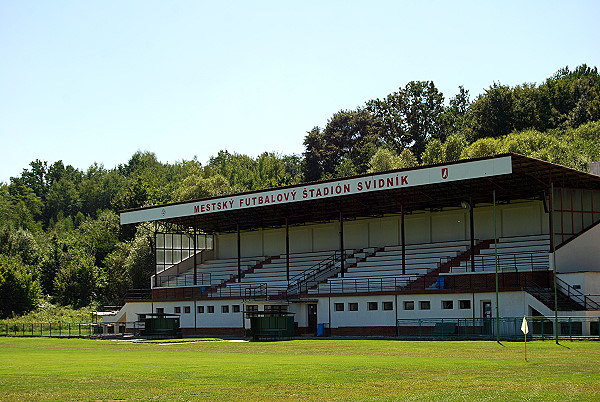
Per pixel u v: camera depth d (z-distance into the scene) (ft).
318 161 532.32
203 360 140.87
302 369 114.73
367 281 231.30
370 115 540.11
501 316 188.65
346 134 534.78
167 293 292.61
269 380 100.68
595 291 182.91
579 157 332.60
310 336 225.35
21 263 420.77
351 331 220.23
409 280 221.05
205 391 90.94
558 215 198.49
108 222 500.33
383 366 116.26
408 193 224.53
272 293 253.85
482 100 476.13
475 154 367.45
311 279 253.85
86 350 188.14
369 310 217.15
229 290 272.92
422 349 153.58
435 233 253.44
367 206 250.37
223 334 254.27
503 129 462.60
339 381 98.02
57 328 303.68
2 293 370.12
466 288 197.98
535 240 216.74
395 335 209.36
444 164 196.85
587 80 485.97
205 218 288.92
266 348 176.45
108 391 92.53
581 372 102.47
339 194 221.87
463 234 244.63
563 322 169.07
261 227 311.06
